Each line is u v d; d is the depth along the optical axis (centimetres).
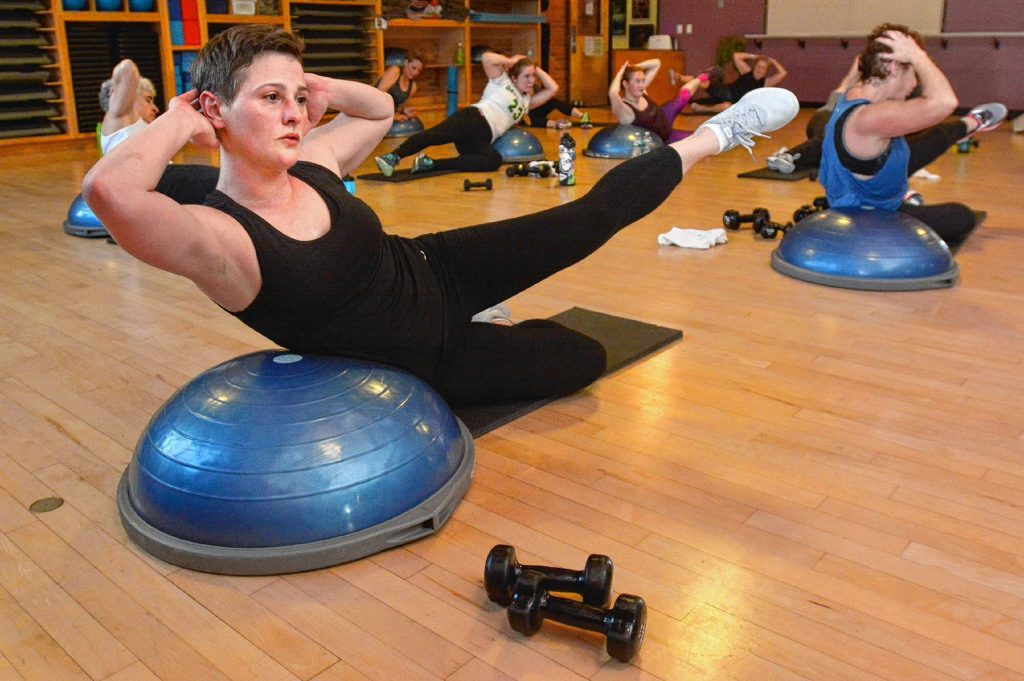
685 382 241
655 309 306
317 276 167
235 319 303
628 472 192
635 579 154
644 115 687
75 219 439
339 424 163
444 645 139
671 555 161
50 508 182
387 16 894
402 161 690
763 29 1091
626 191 216
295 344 181
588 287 334
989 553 160
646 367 252
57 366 261
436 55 991
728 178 579
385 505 163
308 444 159
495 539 167
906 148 338
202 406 168
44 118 743
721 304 310
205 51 158
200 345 277
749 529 169
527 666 134
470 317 204
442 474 173
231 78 155
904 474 189
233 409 165
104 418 224
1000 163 611
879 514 173
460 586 154
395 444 166
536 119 900
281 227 166
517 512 176
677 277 346
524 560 160
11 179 616
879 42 324
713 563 158
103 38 737
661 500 180
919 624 141
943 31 968
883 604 146
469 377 208
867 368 248
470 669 133
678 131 738
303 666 134
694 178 581
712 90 983
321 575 157
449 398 211
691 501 179
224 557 156
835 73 1059
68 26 719
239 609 148
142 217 140
